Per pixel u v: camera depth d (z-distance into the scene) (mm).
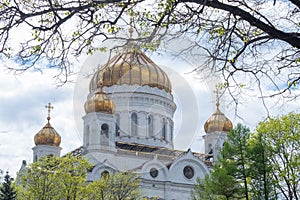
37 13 9805
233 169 46375
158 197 70938
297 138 47062
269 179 45875
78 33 9914
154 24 9664
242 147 46750
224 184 46938
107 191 54500
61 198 52688
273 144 48250
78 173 54469
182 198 75438
